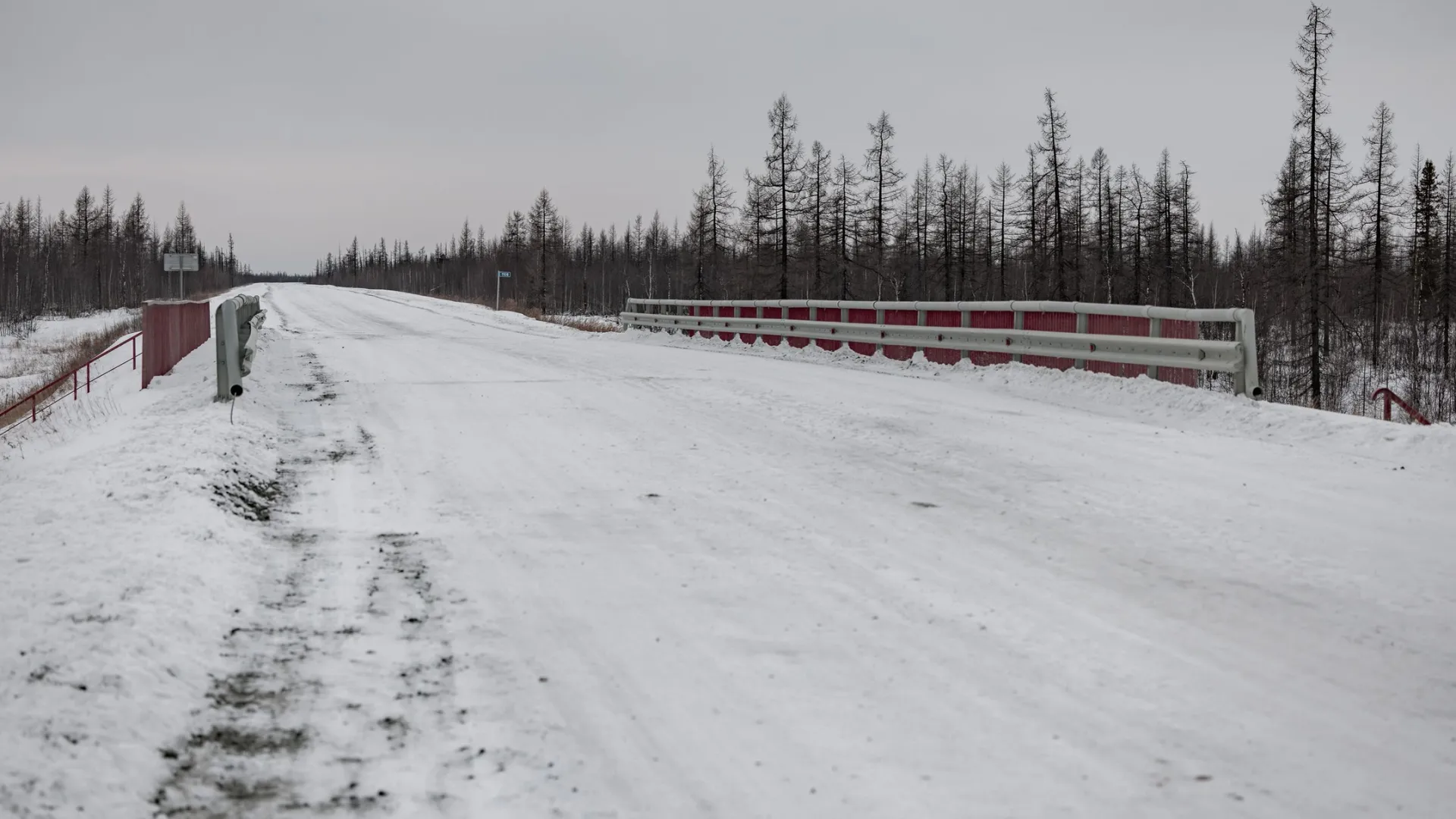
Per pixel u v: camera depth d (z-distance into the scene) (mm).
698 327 25469
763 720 4031
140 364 24109
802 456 9406
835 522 7109
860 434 10445
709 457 9375
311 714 4055
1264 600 5418
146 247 122500
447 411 12234
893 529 6891
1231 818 3277
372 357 19906
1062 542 6547
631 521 7129
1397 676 4438
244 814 3289
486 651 4754
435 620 5148
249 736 3846
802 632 5016
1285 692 4289
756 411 12055
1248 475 8359
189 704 4055
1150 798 3414
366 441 10242
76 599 4828
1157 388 12047
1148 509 7309
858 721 4020
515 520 7145
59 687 3938
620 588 5676
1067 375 13555
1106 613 5250
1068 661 4629
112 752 3549
